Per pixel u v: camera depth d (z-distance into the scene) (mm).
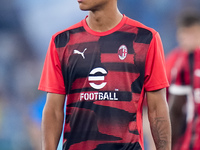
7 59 40969
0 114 32500
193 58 20469
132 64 12180
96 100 12148
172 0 46781
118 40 12289
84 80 12266
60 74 12555
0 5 43781
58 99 12648
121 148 12109
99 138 12156
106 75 12164
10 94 36469
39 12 44219
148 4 46688
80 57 12328
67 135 12516
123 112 12117
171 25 46250
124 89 12141
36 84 38875
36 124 30734
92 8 12164
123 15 12641
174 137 20312
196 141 20109
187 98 20312
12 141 31094
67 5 44156
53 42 12625
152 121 12625
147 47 12234
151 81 12367
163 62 12547
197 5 47188
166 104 12570
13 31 43531
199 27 20703
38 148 30641
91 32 12414
